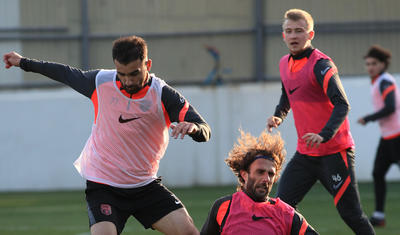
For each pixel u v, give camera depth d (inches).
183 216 631.2
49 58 2564.0
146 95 604.7
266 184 545.6
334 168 745.6
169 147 2091.5
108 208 611.8
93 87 621.9
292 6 2498.8
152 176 634.2
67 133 2132.1
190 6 2539.4
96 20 2551.7
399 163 1125.1
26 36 2551.7
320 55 735.1
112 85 613.0
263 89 2096.5
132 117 609.9
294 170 776.3
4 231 1180.5
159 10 2546.8
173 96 606.9
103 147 623.5
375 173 1141.1
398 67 2459.4
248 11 2527.1
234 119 2103.8
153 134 619.2
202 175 2090.3
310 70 732.0
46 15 2551.7
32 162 2134.6
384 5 2455.7
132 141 615.2
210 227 562.9
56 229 1195.9
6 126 2140.7
